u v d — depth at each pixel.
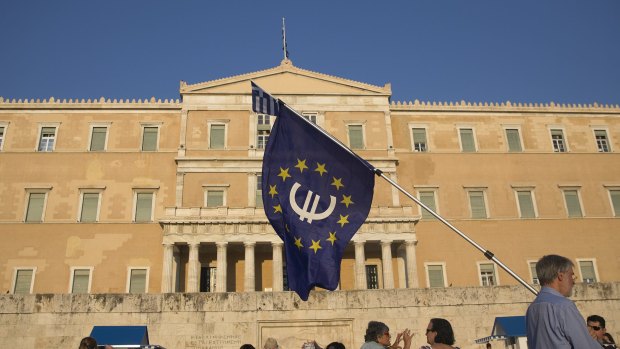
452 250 57.19
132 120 58.97
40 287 52.72
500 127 62.75
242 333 29.95
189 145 57.78
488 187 60.06
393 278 52.38
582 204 60.78
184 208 52.09
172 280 51.28
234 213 52.34
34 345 29.19
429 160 60.25
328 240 13.27
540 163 61.72
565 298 7.18
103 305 29.91
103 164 57.09
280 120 14.42
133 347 25.83
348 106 60.78
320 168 13.92
